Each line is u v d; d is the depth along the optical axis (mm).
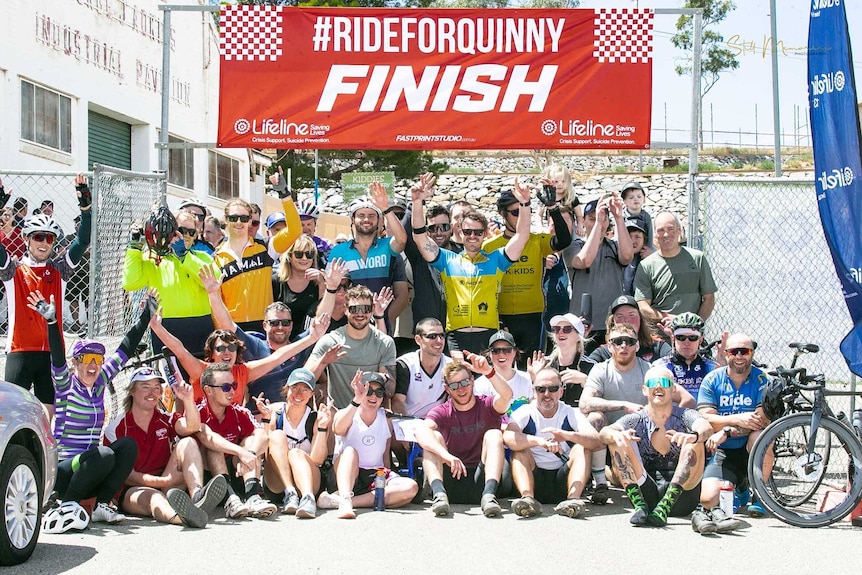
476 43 8891
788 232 8625
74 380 6266
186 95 21750
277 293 8531
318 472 6617
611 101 8898
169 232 7402
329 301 7348
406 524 6043
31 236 7453
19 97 15203
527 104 8914
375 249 8336
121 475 6090
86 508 6105
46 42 15938
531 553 5316
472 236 7926
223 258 8211
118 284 8453
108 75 18094
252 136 8922
